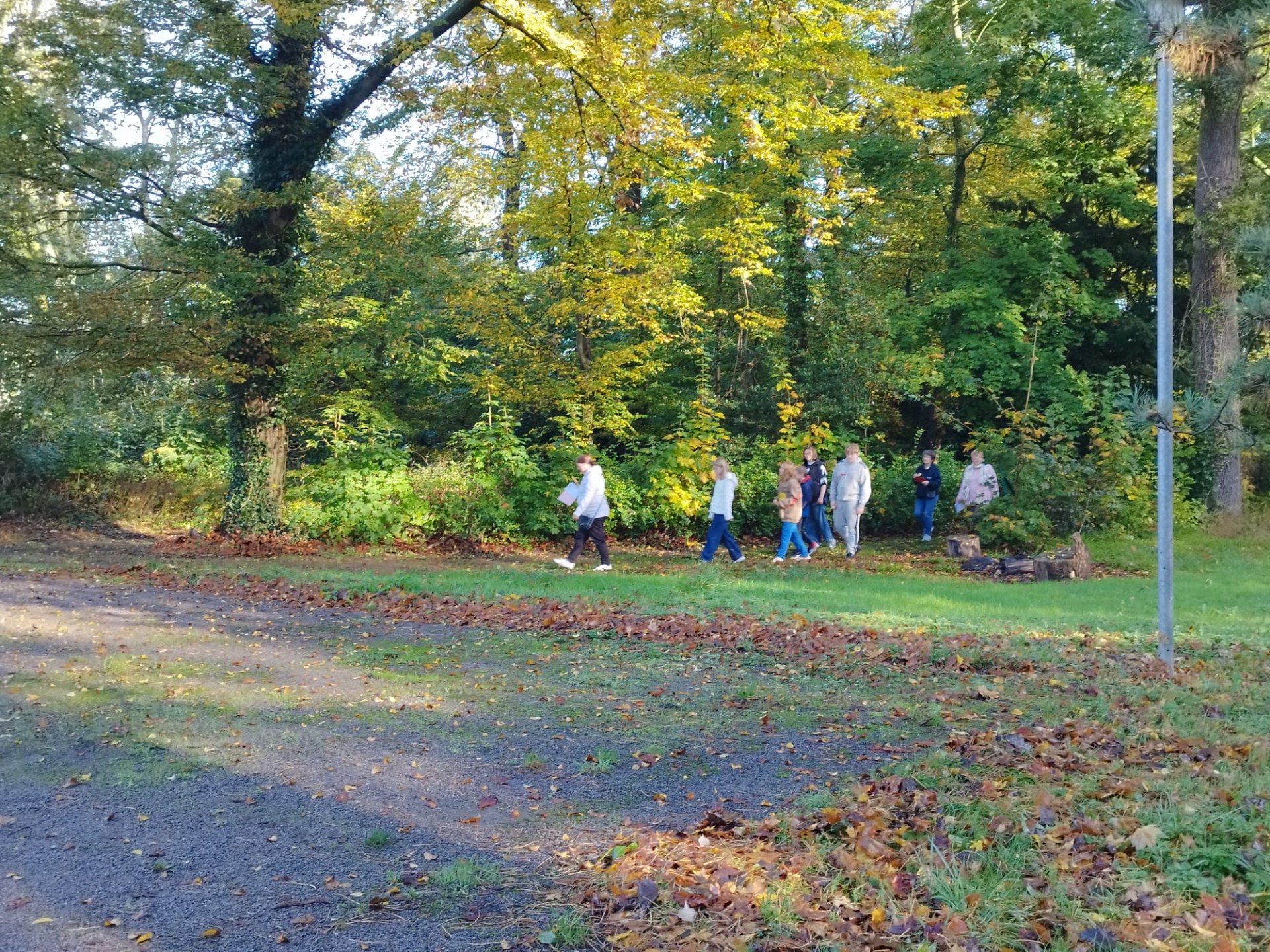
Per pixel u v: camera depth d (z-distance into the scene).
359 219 17.84
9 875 4.03
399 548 16.98
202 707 6.52
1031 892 3.59
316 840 4.44
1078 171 25.64
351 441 18.55
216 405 18.12
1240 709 6.62
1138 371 25.67
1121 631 9.79
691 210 21.09
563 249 18.84
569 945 3.44
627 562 16.16
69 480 19.86
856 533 17.39
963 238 26.58
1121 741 5.71
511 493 18.14
